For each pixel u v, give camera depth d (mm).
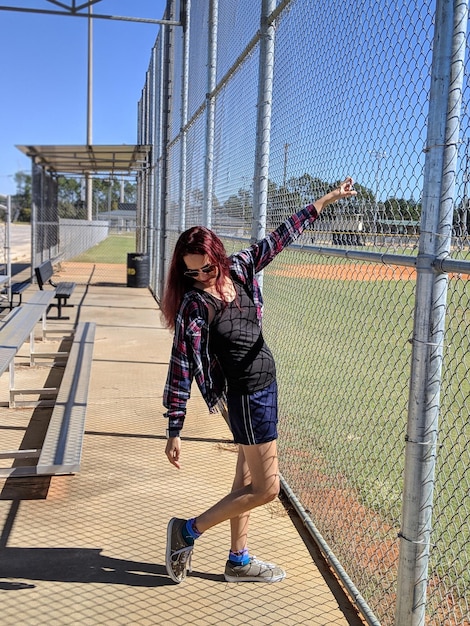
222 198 6359
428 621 2512
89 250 31109
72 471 4062
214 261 2521
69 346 8320
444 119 2051
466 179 2090
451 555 2969
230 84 5887
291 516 3652
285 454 4246
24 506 3621
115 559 3057
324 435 4566
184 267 2598
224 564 3064
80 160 17797
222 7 6398
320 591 2848
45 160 17906
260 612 2666
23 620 2555
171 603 2709
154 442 4754
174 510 3598
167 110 11148
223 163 6293
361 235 2932
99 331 9648
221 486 3951
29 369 7098
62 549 3139
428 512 2230
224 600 2744
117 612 2629
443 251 2111
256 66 4773
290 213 4105
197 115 7652
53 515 3514
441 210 2088
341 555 3039
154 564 3023
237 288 2645
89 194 26250
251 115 4910
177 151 10008
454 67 2029
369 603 2656
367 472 3975
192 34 8531
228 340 2543
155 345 8641
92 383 6500
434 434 2197
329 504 3449
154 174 14719
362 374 6234
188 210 8867
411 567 2240
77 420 4680
